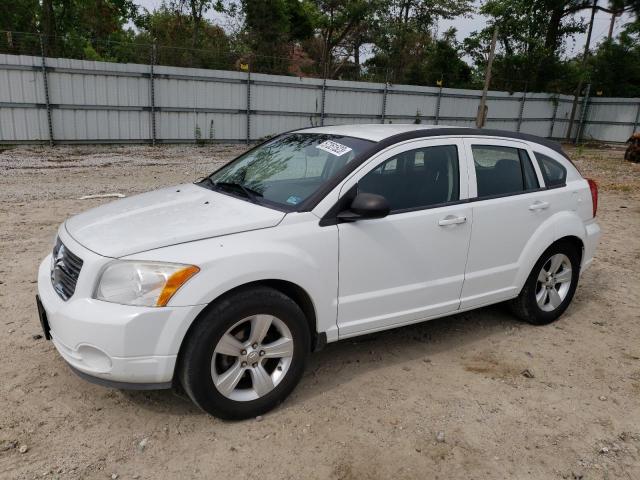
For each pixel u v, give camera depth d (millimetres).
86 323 2881
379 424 3312
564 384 3881
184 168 14250
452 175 4109
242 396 3250
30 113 16688
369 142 3848
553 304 4898
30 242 6609
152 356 2922
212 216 3379
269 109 21094
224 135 20375
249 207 3516
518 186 4527
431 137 4051
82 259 3043
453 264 4078
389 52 34562
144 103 18484
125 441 3072
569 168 4988
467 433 3266
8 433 3084
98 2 25453
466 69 33844
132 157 16031
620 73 31188
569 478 2936
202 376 3051
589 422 3432
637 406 3633
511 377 3947
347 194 3543
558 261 4852
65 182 11352
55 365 3816
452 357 4215
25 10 23500
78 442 3045
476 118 27234
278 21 27875
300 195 3580
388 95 24031
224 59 22672
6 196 9430
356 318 3674
